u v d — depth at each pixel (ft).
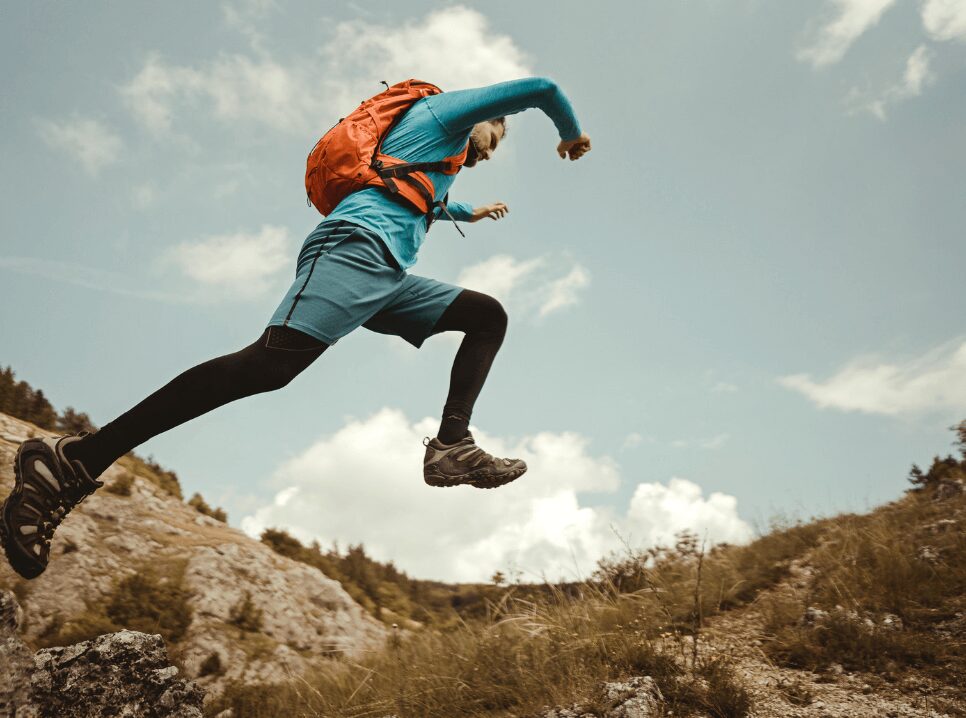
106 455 5.68
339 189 6.70
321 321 6.07
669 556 20.34
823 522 24.89
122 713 7.53
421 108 7.05
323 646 40.24
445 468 7.12
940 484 26.03
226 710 18.89
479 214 9.27
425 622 21.44
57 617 34.22
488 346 7.50
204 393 5.78
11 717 6.42
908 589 15.84
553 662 12.87
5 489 44.04
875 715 10.68
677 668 12.12
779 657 13.46
